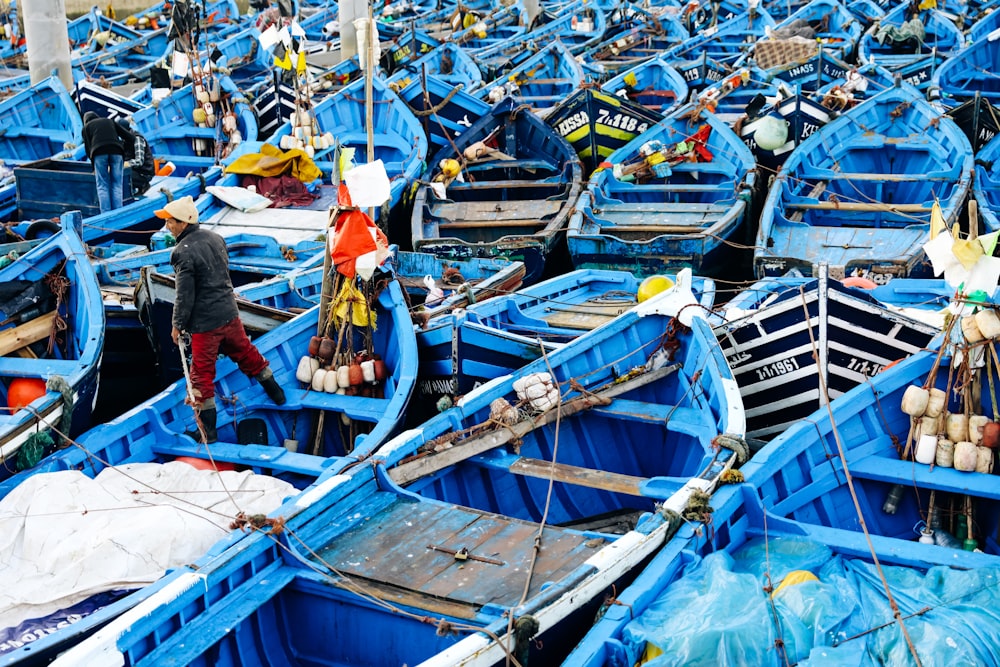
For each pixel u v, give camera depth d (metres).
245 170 14.45
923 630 5.27
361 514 6.59
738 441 6.90
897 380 7.51
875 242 12.26
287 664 5.91
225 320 7.64
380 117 17.28
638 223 13.47
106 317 9.05
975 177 13.84
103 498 6.73
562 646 5.59
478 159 15.60
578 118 15.97
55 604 5.85
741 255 13.72
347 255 8.37
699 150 15.35
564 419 8.12
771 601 5.43
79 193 13.57
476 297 10.64
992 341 6.95
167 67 21.00
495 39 30.67
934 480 6.95
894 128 16.14
